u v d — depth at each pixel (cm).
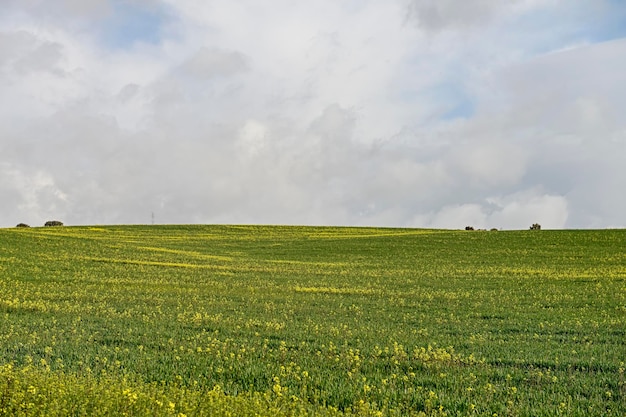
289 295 3431
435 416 1116
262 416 954
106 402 962
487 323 2552
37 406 932
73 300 3017
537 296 3419
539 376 1478
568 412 1158
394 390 1295
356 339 2066
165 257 5506
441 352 1802
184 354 1684
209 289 3638
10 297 2989
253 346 1872
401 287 3878
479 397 1266
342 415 1055
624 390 1366
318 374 1471
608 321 2553
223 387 1309
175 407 977
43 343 1825
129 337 1989
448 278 4334
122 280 3884
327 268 5031
